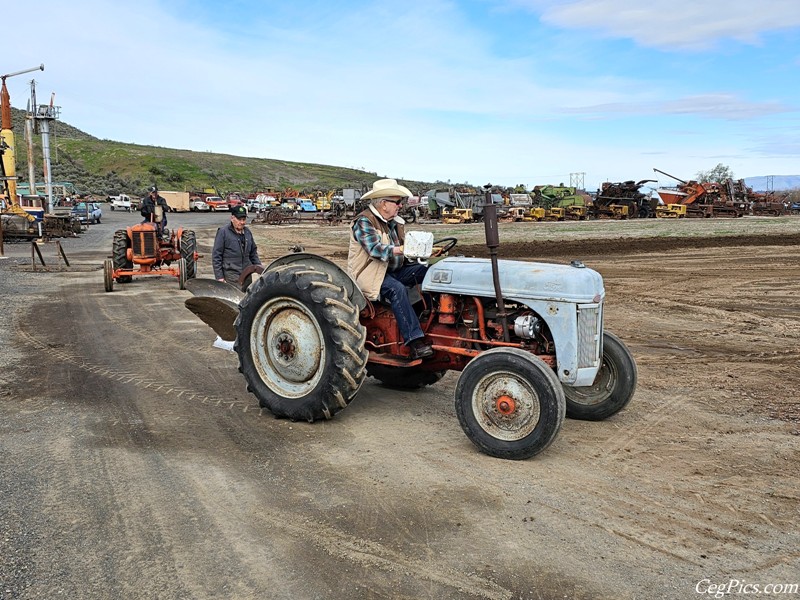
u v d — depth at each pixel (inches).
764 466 175.9
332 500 153.9
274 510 148.8
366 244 205.8
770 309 421.4
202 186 4269.2
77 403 228.4
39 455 180.5
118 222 1849.2
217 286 276.1
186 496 155.7
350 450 185.9
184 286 533.3
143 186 3900.1
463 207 1668.3
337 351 197.5
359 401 235.1
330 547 132.8
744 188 1904.5
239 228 345.7
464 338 204.5
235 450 185.6
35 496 155.0
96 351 308.7
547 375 172.7
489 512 147.9
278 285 208.1
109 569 124.4
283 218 1760.6
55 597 115.6
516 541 135.0
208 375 267.0
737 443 193.0
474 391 182.5
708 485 163.5
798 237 965.8
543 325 191.5
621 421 213.0
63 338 337.1
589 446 190.5
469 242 937.5
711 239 949.8
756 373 271.1
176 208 2564.0
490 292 194.7
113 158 4707.2
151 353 305.1
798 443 193.0
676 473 170.9
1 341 328.5
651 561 128.2
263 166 5457.7
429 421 212.4
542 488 160.7
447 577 122.3
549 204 1765.5
